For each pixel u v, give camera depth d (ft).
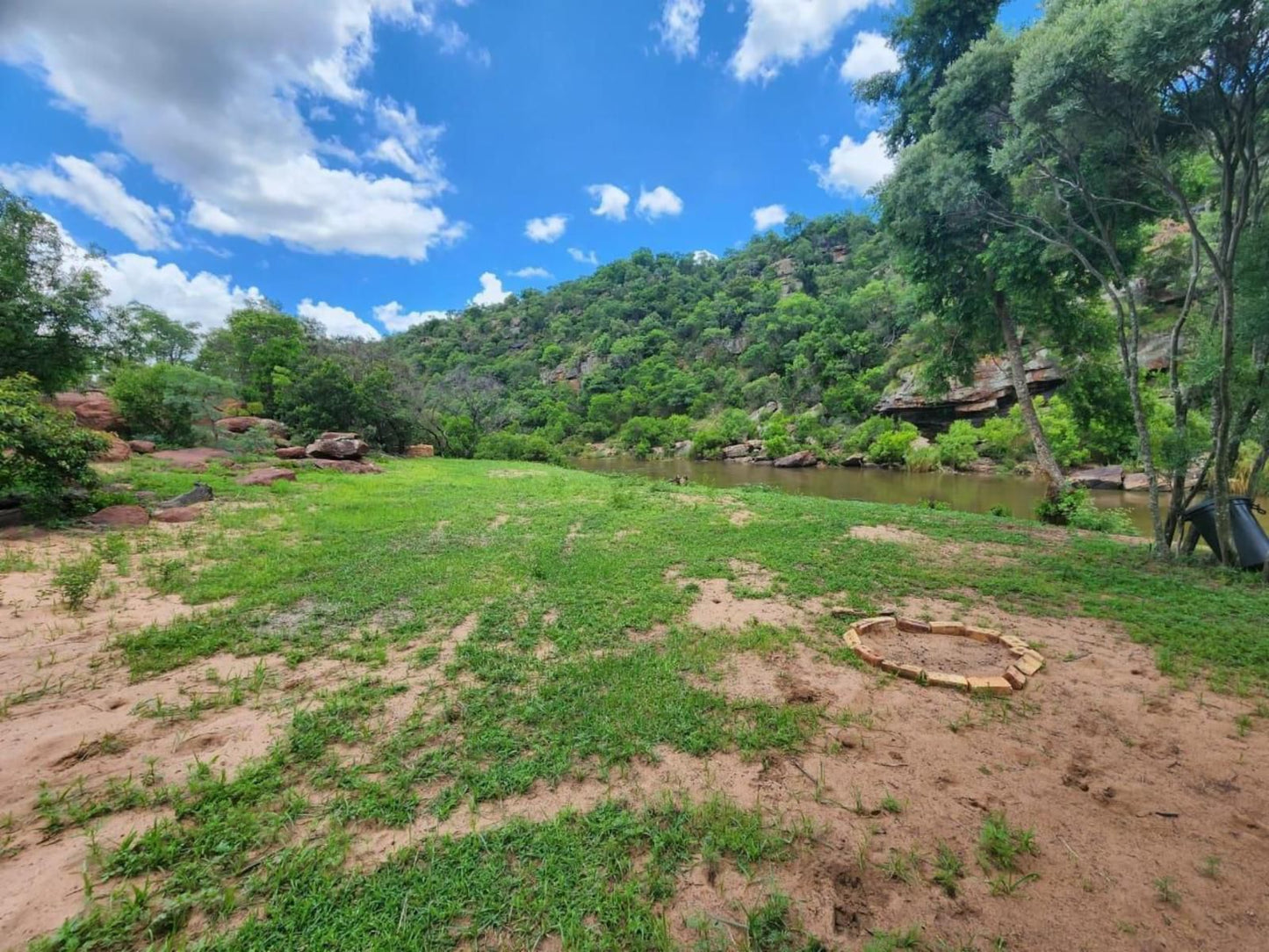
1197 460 24.86
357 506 32.99
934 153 28.68
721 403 158.30
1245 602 17.13
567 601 16.80
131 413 50.44
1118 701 11.16
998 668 12.66
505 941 5.73
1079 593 18.38
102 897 6.10
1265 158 19.45
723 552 23.18
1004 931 5.95
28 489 24.44
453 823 7.45
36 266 30.17
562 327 256.73
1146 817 7.79
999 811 7.80
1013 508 51.67
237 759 8.74
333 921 5.86
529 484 47.62
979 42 27.96
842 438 108.06
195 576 18.29
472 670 12.16
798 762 8.94
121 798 7.69
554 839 7.07
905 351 115.14
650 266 310.04
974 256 35.96
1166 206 24.02
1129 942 5.83
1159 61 15.72
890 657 13.24
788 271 219.82
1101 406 42.45
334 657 12.76
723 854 6.96
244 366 85.61
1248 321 20.17
